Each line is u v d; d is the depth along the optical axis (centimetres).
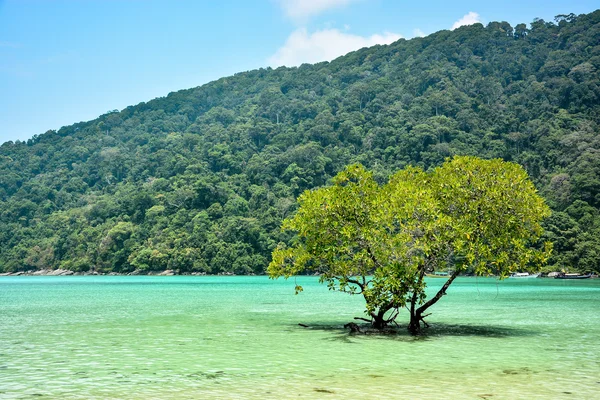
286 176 18900
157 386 1895
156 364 2291
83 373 2109
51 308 5109
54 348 2711
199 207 17362
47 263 17450
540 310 4966
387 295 3056
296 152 19388
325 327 3572
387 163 19312
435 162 18388
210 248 15112
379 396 1759
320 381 1973
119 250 16362
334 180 3319
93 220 18388
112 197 19938
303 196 3316
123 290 8456
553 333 3297
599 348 2725
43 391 1825
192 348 2708
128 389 1852
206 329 3475
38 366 2248
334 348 2706
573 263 12775
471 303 5838
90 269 16562
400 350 2650
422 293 3120
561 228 13212
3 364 2289
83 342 2911
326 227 3231
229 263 14888
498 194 3055
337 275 3269
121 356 2483
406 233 3070
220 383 1942
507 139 19662
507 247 3150
